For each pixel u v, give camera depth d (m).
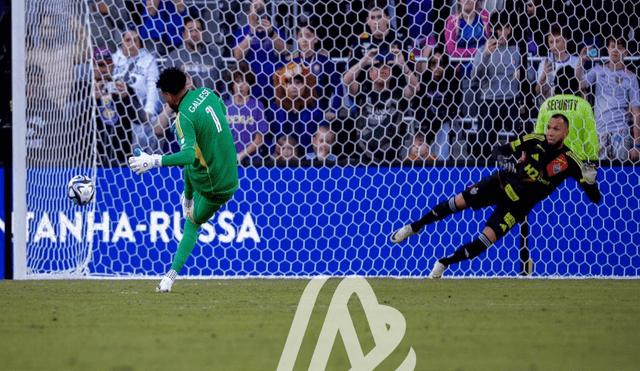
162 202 27.19
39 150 27.19
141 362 11.49
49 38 27.61
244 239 27.31
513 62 28.94
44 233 26.95
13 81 25.81
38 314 16.98
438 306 18.61
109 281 25.44
